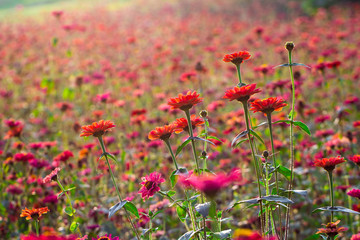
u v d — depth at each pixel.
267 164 2.01
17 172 3.84
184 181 1.76
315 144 4.17
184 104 1.86
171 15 18.14
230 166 4.18
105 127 1.93
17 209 3.45
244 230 1.21
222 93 7.04
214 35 11.15
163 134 1.92
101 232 3.24
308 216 3.63
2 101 7.48
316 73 6.56
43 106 6.78
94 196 3.79
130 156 4.50
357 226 3.27
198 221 1.94
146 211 2.90
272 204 1.91
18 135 4.14
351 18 13.16
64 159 3.62
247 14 17.17
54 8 23.78
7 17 20.38
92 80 7.74
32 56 9.86
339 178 3.96
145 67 8.16
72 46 11.09
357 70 6.97
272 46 9.44
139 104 6.95
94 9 21.39
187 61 9.53
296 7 17.80
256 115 5.39
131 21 16.86
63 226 3.41
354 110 5.59
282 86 4.19
